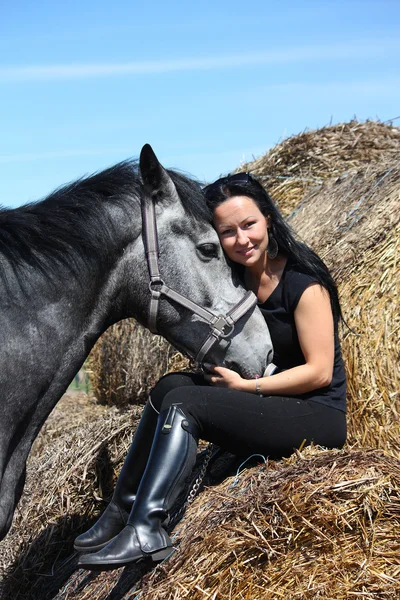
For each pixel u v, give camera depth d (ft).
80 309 9.13
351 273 12.91
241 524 7.88
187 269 9.20
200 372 10.14
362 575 7.20
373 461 8.21
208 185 9.71
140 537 8.30
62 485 12.08
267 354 9.44
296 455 8.91
